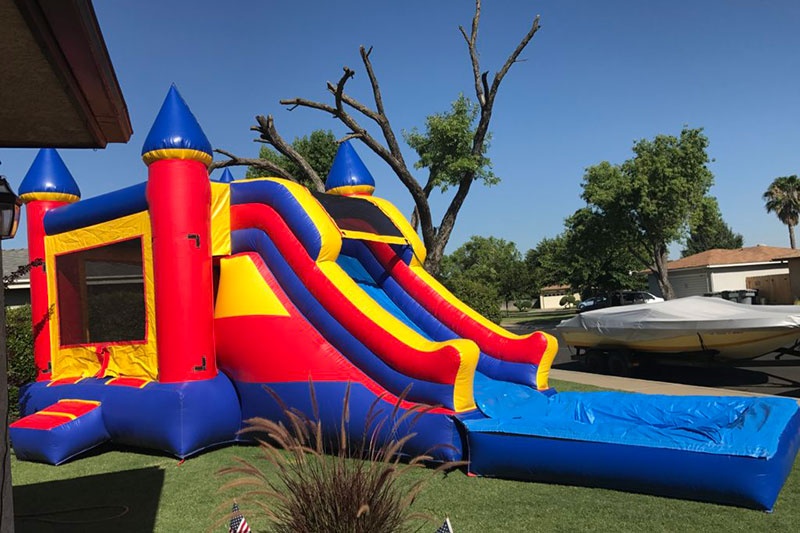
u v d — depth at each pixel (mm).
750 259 41188
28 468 7738
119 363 8688
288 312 7750
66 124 3623
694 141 36500
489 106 15039
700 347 12258
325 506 3492
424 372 6699
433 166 15844
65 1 2422
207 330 8086
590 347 14453
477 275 62719
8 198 4039
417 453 6625
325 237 7676
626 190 36438
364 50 14000
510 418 6688
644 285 47656
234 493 6113
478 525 4969
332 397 7258
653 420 6977
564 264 47969
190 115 8211
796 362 14562
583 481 5785
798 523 4719
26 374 11305
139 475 7074
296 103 13766
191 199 8008
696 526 4746
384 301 9195
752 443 5180
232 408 8070
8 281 9664
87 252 9234
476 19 15078
